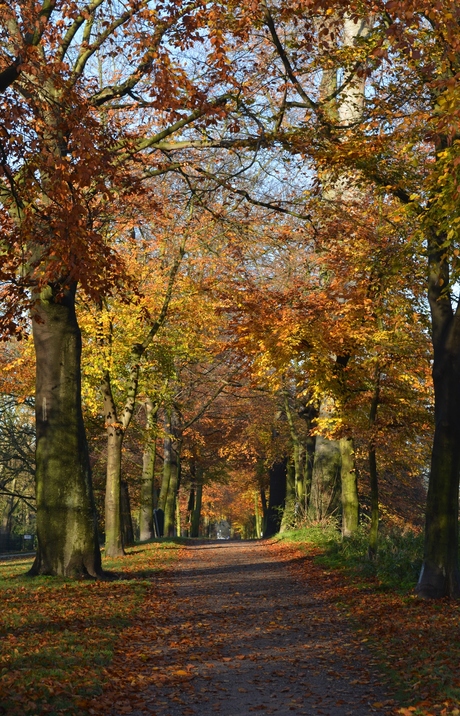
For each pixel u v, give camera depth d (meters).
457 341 13.43
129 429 34.03
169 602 13.84
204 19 12.28
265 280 27.08
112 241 23.12
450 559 13.24
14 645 8.66
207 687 7.84
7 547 53.56
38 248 15.30
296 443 36.47
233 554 27.50
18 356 27.30
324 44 13.67
